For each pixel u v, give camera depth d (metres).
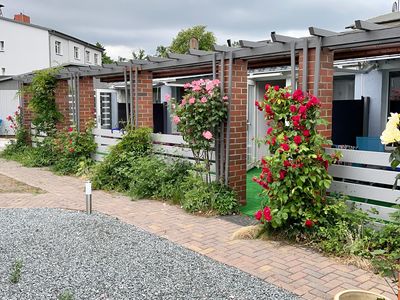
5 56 29.70
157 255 4.13
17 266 3.61
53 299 3.17
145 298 3.20
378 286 3.39
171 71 8.18
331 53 4.85
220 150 6.04
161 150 7.32
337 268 3.78
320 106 4.54
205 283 3.47
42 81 9.95
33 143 11.80
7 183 8.02
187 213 5.74
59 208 6.08
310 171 4.32
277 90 4.60
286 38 4.93
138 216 5.60
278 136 4.45
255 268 3.80
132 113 7.97
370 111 9.45
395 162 2.72
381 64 8.94
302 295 3.25
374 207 4.50
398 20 7.88
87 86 9.62
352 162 4.69
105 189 7.33
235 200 5.78
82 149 9.24
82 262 3.94
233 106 5.92
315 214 4.39
